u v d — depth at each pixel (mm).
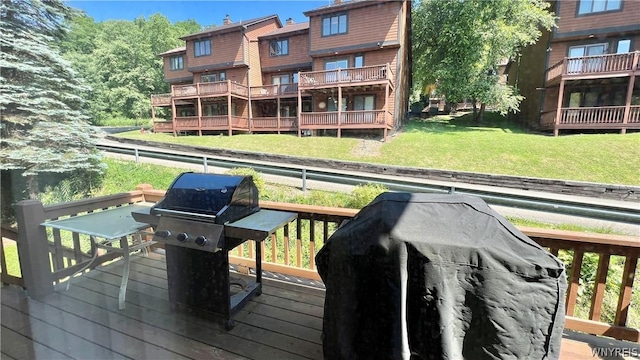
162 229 1936
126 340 1780
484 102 8672
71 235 2074
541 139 7086
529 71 7777
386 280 1324
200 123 13109
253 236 1848
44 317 1545
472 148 7531
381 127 11273
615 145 6051
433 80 10570
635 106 6348
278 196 6168
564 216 4402
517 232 1349
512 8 7355
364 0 11227
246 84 14305
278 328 2059
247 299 2350
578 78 6652
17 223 1494
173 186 2127
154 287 2348
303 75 12438
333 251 1489
